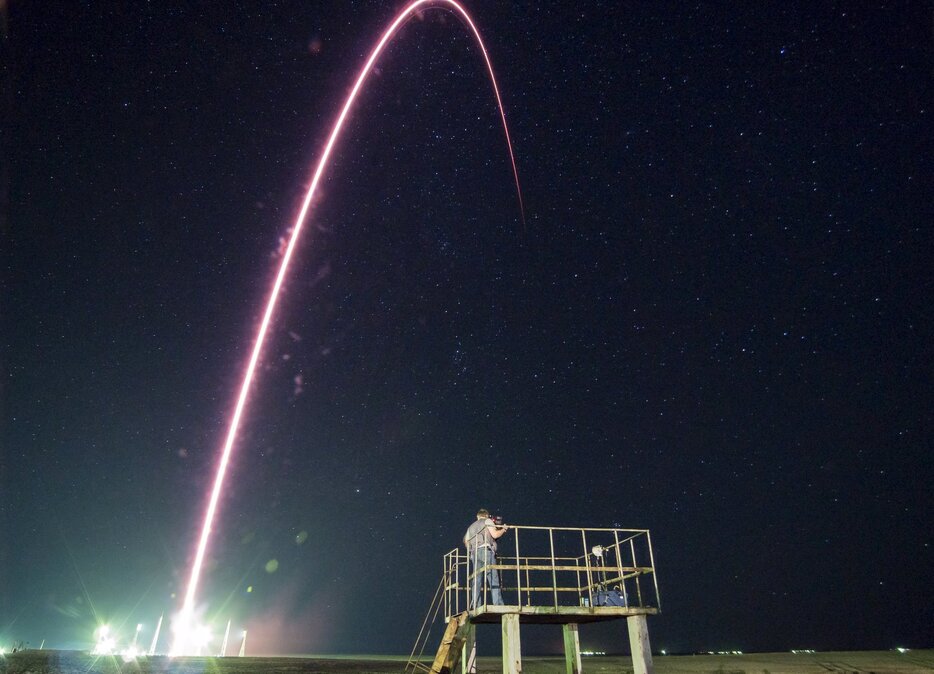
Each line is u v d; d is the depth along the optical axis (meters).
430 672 10.99
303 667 14.21
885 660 17.20
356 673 12.71
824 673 15.00
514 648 9.74
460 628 11.27
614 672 14.42
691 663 16.98
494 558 11.20
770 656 19.59
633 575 10.85
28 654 13.92
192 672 12.54
